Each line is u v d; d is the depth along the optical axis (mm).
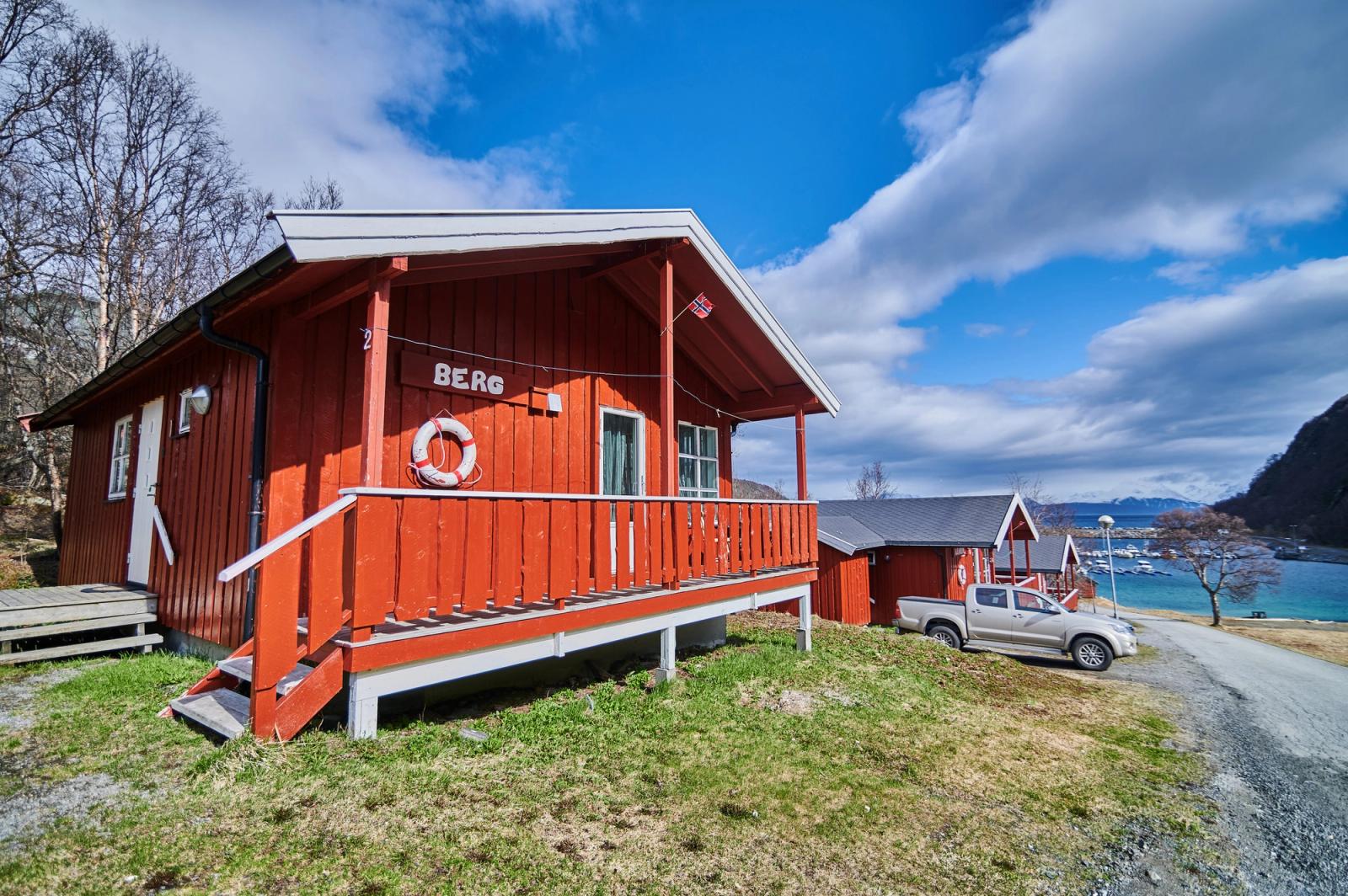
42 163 15094
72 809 3029
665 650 6191
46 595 6777
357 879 2678
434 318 6234
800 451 9477
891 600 19688
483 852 3020
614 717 5176
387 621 4371
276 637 3594
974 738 5953
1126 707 9234
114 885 2488
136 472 7859
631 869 3078
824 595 17453
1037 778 5191
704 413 9992
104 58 15805
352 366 5543
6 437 16953
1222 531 29406
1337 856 4406
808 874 3270
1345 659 18547
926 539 19047
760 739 5035
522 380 7035
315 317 5277
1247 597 29156
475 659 4445
